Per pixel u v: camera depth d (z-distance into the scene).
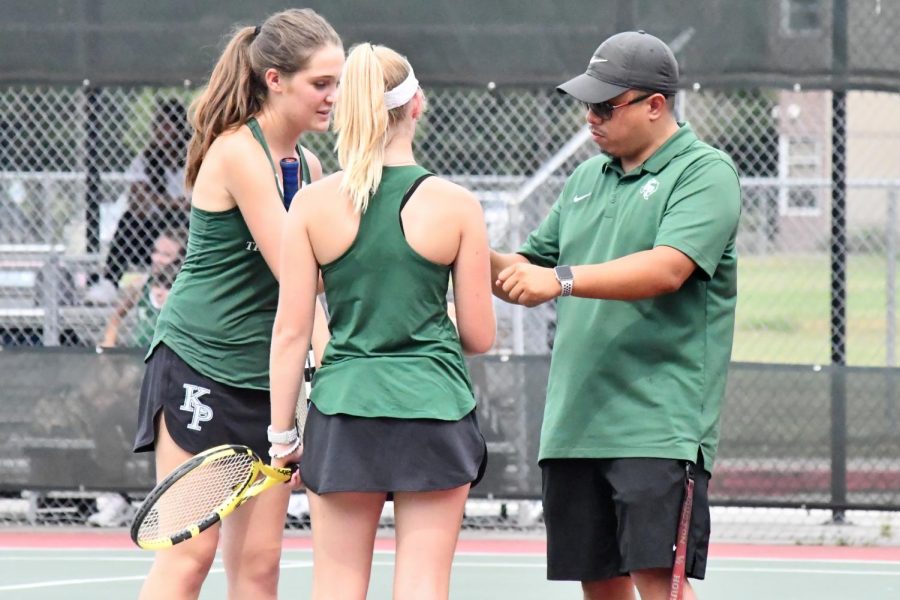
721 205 12.70
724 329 13.23
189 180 13.89
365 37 23.84
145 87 24.22
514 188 25.72
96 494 24.80
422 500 11.99
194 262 13.74
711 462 13.18
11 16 24.31
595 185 13.78
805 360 38.56
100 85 24.27
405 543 12.05
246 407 13.74
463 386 12.14
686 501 12.90
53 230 25.92
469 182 25.59
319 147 27.11
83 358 24.39
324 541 12.23
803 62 23.47
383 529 25.48
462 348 12.44
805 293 38.56
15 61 24.34
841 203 24.31
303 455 12.20
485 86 23.80
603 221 13.45
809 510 24.77
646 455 12.92
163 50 24.20
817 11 23.39
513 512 25.86
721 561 23.44
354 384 11.84
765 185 25.64
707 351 13.09
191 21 24.11
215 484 12.96
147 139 25.89
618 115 12.99
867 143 37.62
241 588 14.04
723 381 13.23
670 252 12.49
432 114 25.52
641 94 12.95
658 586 13.14
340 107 11.95
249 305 13.66
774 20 23.39
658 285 12.47
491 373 24.03
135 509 26.05
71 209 25.91
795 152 27.22
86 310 25.58
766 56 23.42
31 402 24.45
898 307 40.72
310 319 12.14
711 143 26.27
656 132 13.16
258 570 14.00
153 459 24.48
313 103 13.43
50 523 26.12
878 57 23.38
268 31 13.47
